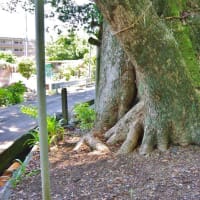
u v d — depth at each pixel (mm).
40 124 1879
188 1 3945
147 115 3703
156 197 2650
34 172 3436
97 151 3945
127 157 3602
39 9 1772
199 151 3504
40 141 1911
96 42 4965
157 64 3193
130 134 3857
